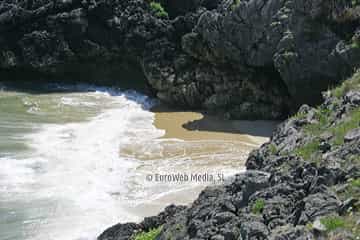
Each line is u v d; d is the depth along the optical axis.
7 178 28.78
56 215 25.00
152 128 39.31
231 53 42.28
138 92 51.12
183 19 48.56
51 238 23.03
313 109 19.05
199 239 12.25
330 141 15.23
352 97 17.34
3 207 25.66
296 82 38.25
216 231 12.29
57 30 53.09
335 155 13.88
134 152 33.50
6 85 53.00
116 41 51.84
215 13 42.69
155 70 47.56
